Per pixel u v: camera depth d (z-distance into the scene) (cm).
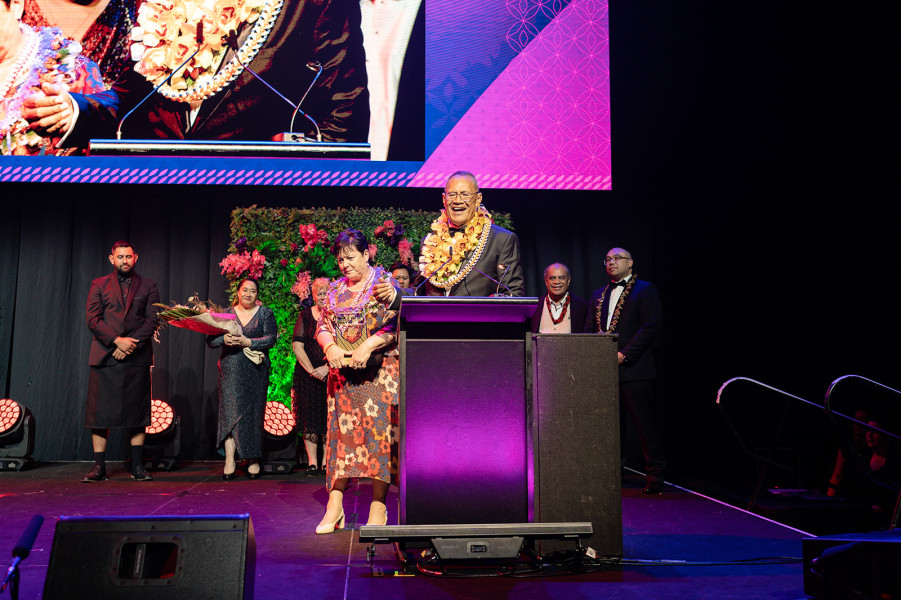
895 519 307
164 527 177
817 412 516
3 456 538
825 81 511
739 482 527
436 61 571
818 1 512
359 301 304
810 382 522
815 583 211
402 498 244
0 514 359
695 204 600
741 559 265
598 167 566
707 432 582
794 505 410
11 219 615
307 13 573
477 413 251
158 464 546
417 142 567
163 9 570
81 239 617
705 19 586
